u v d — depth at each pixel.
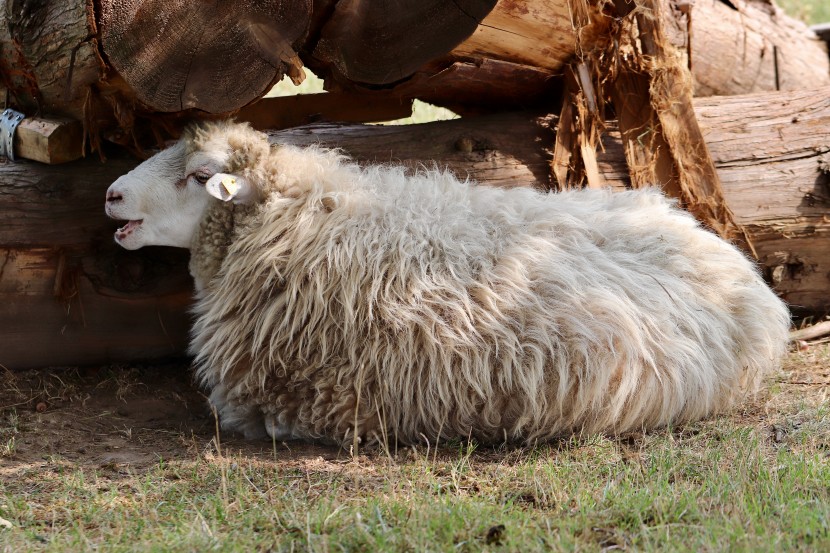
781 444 6.67
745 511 5.38
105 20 6.71
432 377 6.76
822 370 8.20
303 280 6.97
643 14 8.42
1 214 7.73
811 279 8.93
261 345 7.02
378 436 6.85
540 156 8.66
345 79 7.88
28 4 7.04
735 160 8.78
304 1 6.90
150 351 8.46
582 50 8.41
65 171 7.87
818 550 4.87
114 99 7.35
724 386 7.31
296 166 7.25
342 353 6.88
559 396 6.78
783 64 11.27
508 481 6.11
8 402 7.73
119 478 6.29
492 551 5.02
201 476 6.27
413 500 5.64
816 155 8.80
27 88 7.62
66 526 5.51
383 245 6.94
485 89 8.59
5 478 6.23
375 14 7.27
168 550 5.01
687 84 8.62
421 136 8.59
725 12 10.93
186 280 8.28
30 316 8.02
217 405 7.39
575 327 6.80
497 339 6.80
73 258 8.01
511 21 7.98
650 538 5.16
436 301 6.79
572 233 7.24
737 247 8.62
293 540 5.13
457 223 7.12
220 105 7.15
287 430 7.08
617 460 6.47
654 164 8.65
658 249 7.35
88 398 7.87
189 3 6.77
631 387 6.84
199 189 7.26
